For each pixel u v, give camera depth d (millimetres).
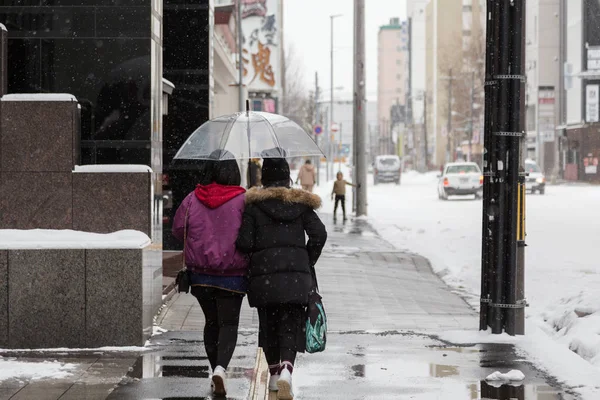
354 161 51156
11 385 11328
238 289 11117
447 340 14906
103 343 13664
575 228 40562
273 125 11805
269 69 93750
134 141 17062
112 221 15000
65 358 12984
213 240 10984
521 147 15000
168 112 30531
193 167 29719
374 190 98750
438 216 52281
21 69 16938
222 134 11586
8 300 13477
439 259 28438
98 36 16938
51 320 13539
